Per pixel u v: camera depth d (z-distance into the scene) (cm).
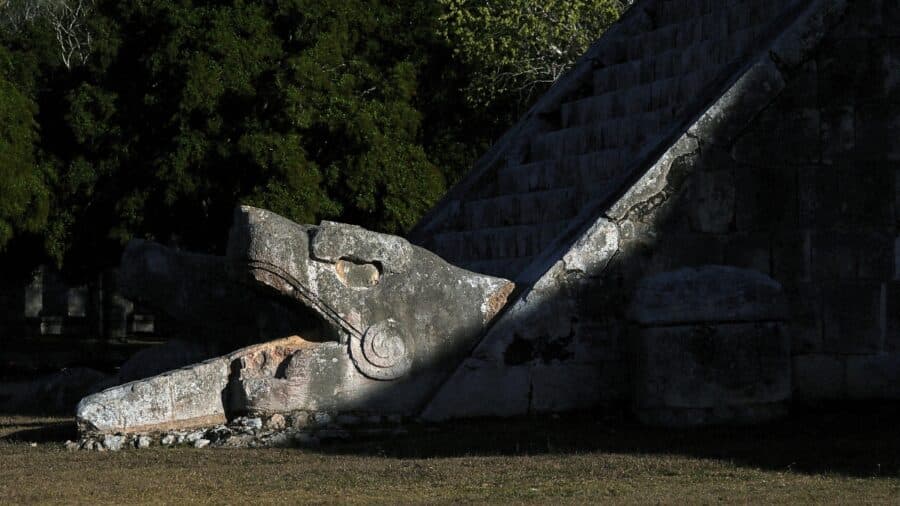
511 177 1941
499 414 1412
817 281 1520
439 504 956
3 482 1108
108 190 3053
